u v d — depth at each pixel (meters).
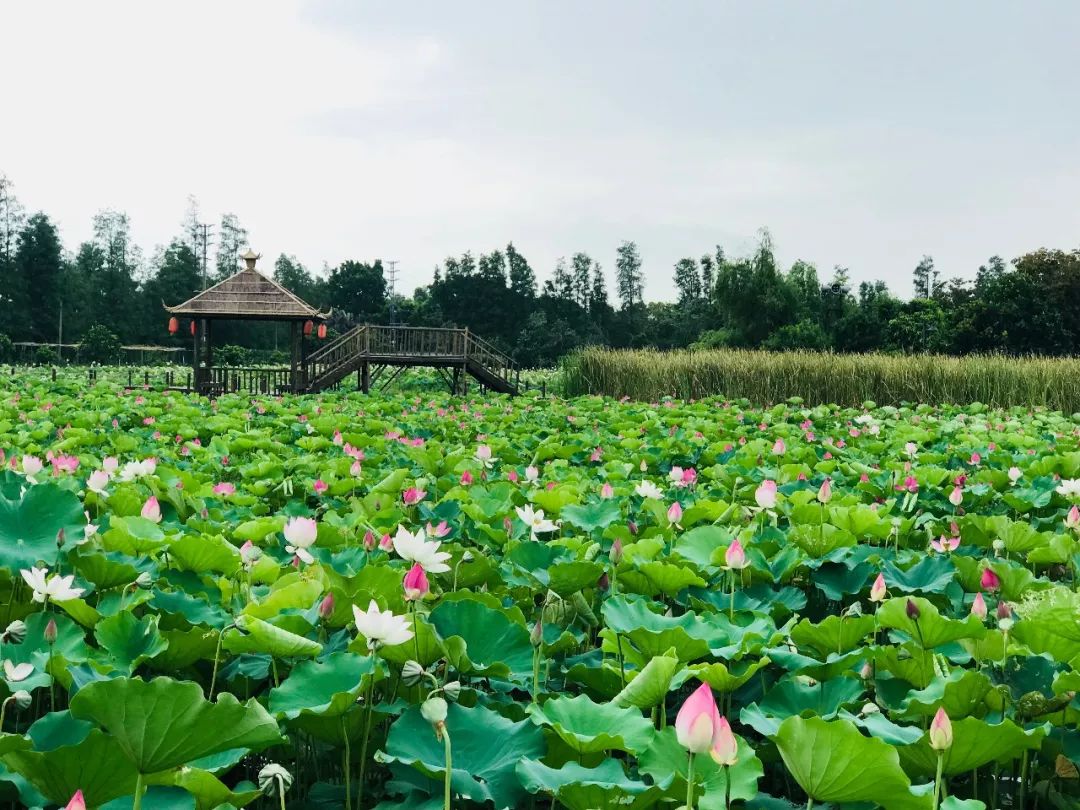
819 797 2.39
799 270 60.56
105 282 82.38
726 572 4.87
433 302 86.44
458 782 2.46
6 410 13.16
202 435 12.66
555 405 19.70
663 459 10.59
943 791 2.83
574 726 2.79
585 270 91.00
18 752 2.19
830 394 24.14
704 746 2.08
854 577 4.93
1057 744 3.11
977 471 9.27
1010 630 3.56
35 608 3.61
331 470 8.14
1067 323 51.28
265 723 2.22
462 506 6.11
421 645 3.18
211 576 4.38
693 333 83.81
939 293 64.75
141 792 2.19
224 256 100.81
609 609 3.56
